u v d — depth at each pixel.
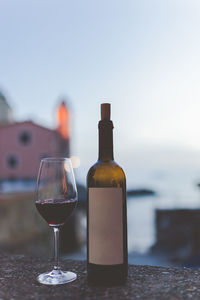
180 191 28.36
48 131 27.08
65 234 11.70
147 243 9.74
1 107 32.12
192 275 1.04
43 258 1.33
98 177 1.07
